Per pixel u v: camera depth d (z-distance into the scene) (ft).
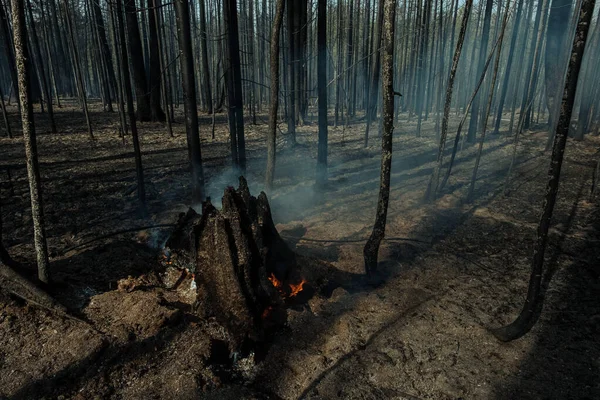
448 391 10.39
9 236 17.79
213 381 10.35
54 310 12.39
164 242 18.15
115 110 72.84
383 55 12.80
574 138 47.73
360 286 15.30
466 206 24.82
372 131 56.34
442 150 24.35
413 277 16.15
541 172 33.47
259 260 12.77
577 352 11.73
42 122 52.34
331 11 77.10
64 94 111.96
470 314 13.66
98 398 9.70
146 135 46.75
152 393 9.93
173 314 12.46
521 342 12.23
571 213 23.66
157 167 31.35
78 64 39.93
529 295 11.51
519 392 10.30
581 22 9.15
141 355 11.10
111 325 12.01
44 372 10.29
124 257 16.29
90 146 38.55
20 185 24.80
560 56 44.47
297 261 15.21
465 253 18.40
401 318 13.42
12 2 10.60
